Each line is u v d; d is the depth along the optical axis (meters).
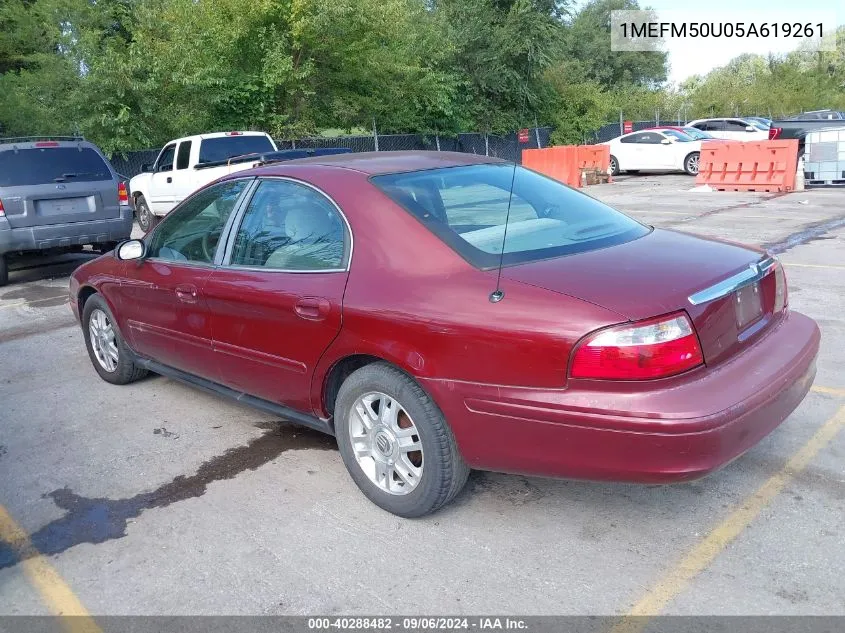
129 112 18.05
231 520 3.54
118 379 5.43
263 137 14.05
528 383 2.88
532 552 3.16
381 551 3.22
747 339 3.15
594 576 2.98
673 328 2.75
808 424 4.23
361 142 23.39
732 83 49.16
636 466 2.76
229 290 3.96
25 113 17.62
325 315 3.45
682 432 2.67
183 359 4.54
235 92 20.53
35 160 9.25
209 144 13.38
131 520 3.60
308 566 3.15
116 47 19.38
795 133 19.52
